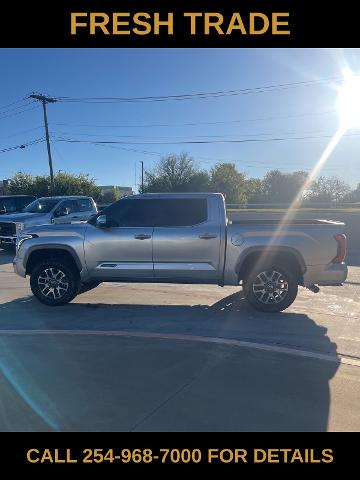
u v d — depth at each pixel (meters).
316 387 4.17
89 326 6.29
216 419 3.59
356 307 7.41
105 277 7.42
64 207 15.82
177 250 7.06
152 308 7.32
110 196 55.78
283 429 3.45
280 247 6.76
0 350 5.23
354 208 20.84
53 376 4.45
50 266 7.41
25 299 8.08
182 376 4.43
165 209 7.25
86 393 4.05
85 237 7.34
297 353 5.10
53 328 6.18
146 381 4.32
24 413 3.71
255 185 85.88
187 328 6.14
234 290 8.78
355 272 11.16
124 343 5.47
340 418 3.61
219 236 6.96
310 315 6.85
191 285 9.33
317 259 6.75
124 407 3.79
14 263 7.73
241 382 4.29
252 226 6.91
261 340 5.59
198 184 59.91
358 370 4.59
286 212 19.58
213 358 4.94
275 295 6.88
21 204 18.42
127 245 7.18
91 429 3.46
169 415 3.65
